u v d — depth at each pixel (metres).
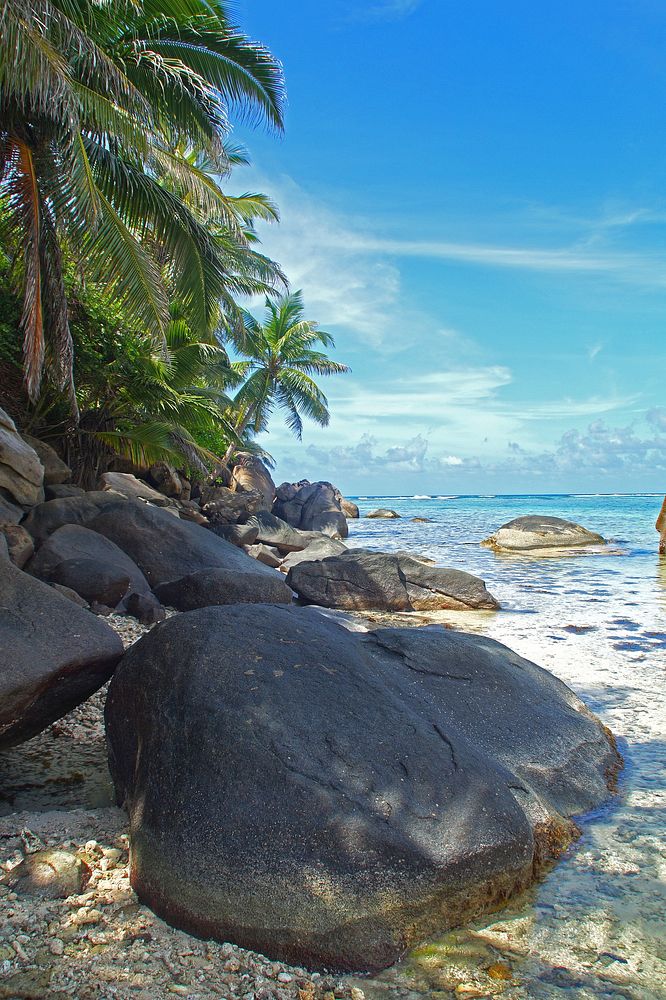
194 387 22.44
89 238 13.13
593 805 4.08
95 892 2.96
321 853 2.83
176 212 13.87
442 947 2.75
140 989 2.43
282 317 35.91
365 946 2.64
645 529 32.62
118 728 3.87
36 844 3.31
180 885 2.79
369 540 29.05
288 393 35.88
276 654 3.95
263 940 2.64
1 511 10.37
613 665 7.54
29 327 12.35
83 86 12.04
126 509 11.48
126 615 8.88
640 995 2.51
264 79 14.38
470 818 3.12
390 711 3.72
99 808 3.69
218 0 13.53
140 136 12.59
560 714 4.78
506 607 11.70
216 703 3.49
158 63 12.64
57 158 12.87
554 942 2.80
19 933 2.69
